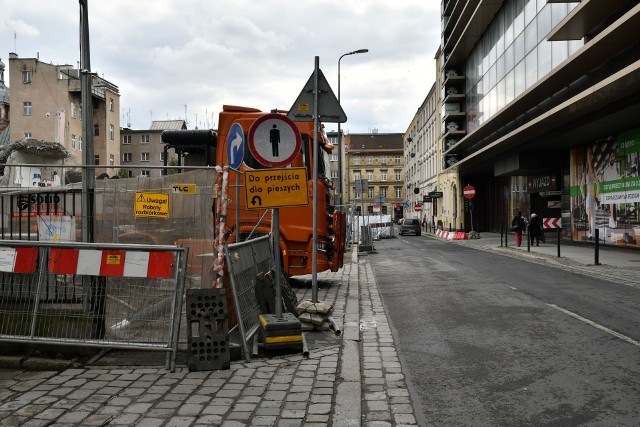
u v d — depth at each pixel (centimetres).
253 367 574
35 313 589
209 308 567
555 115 2092
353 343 678
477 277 1384
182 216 646
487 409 447
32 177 664
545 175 3139
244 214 1134
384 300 1052
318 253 1162
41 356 601
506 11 2991
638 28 1634
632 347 636
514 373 546
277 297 661
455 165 4059
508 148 3019
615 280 1284
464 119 4481
